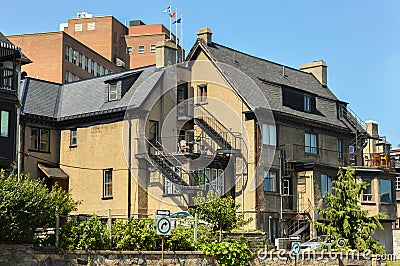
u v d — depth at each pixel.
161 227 22.70
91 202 42.88
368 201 51.31
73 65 76.69
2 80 34.31
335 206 36.03
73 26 95.88
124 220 25.56
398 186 64.50
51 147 44.59
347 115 54.16
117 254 22.56
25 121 43.06
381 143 62.28
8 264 20.55
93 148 43.31
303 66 55.94
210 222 29.17
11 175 22.84
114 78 43.31
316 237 42.66
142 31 100.12
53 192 24.67
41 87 46.28
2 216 20.36
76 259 21.80
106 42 94.81
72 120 44.19
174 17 50.97
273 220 43.91
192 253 24.52
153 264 23.34
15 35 75.69
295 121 46.47
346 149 52.00
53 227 22.42
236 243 26.16
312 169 46.50
